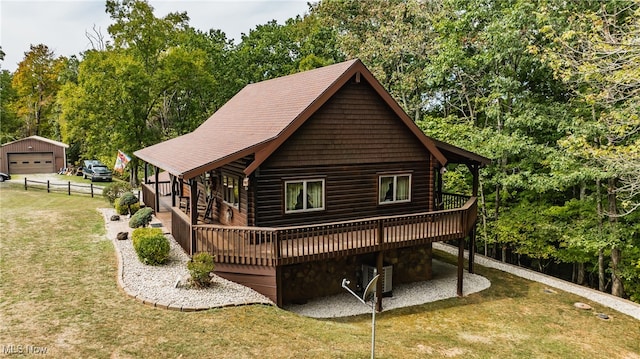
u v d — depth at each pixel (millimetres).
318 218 13445
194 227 11805
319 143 13133
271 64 36312
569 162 15227
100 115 28891
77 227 17312
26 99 48844
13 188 29016
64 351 7570
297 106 12938
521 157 19250
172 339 8305
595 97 12062
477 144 18938
